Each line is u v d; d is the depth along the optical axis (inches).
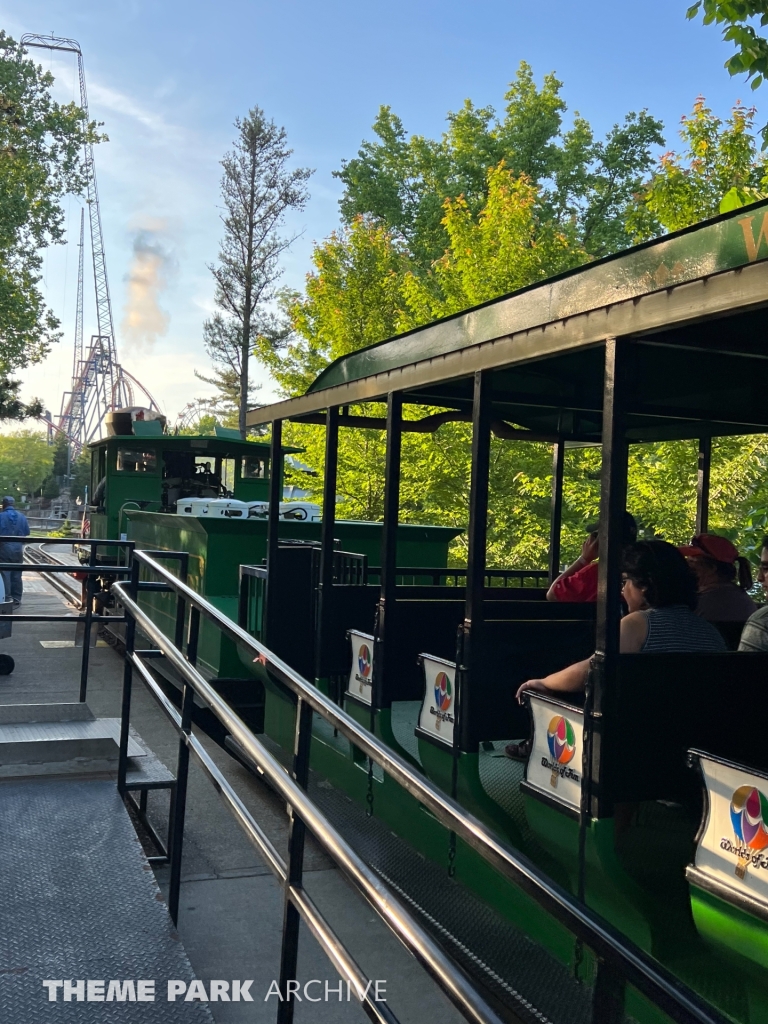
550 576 247.8
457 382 188.9
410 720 204.4
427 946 65.9
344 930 159.9
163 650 142.1
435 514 472.4
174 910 135.6
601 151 1176.8
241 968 143.0
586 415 236.2
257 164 1258.0
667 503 323.9
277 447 237.6
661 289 105.0
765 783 95.3
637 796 120.3
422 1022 130.7
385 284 592.7
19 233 1302.9
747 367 172.9
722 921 100.3
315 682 211.8
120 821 155.6
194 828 204.5
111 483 497.4
